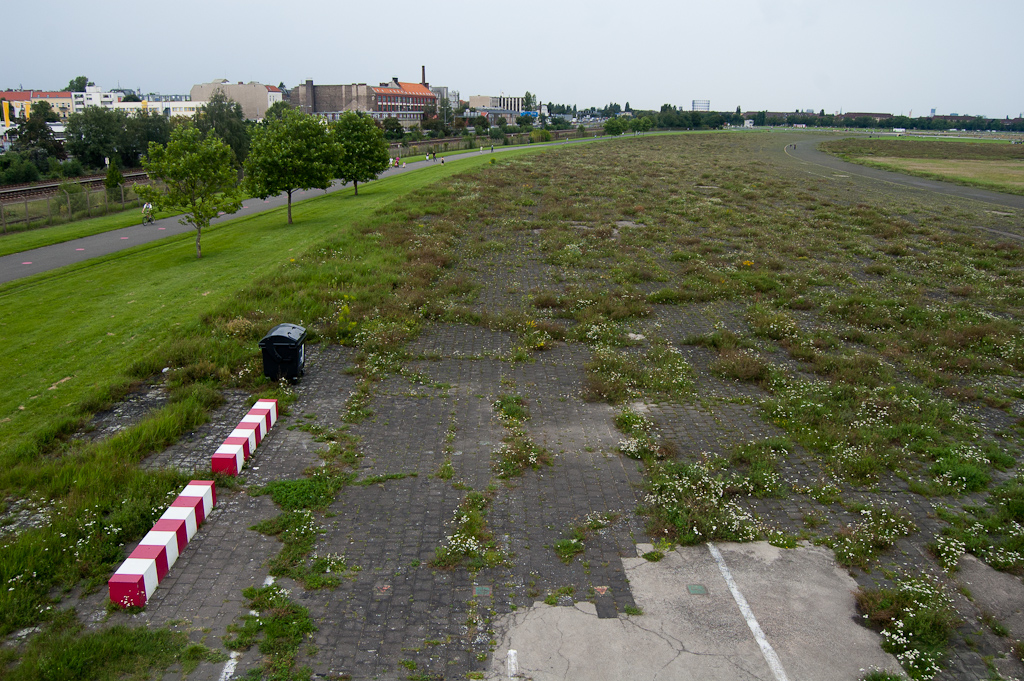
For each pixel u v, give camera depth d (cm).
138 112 7775
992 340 1675
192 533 838
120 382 1291
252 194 3297
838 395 1329
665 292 2045
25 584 730
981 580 797
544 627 705
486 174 5216
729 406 1295
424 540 848
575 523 893
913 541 875
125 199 4431
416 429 1158
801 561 827
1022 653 673
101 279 2173
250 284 1984
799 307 1989
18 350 1497
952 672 655
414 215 3309
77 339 1557
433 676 637
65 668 616
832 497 968
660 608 737
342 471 1001
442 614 720
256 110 13462
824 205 4150
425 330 1712
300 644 671
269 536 849
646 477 1012
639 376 1422
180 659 645
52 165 6425
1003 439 1179
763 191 4800
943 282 2339
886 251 2828
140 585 708
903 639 684
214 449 1068
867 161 7619
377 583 765
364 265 2238
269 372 1322
